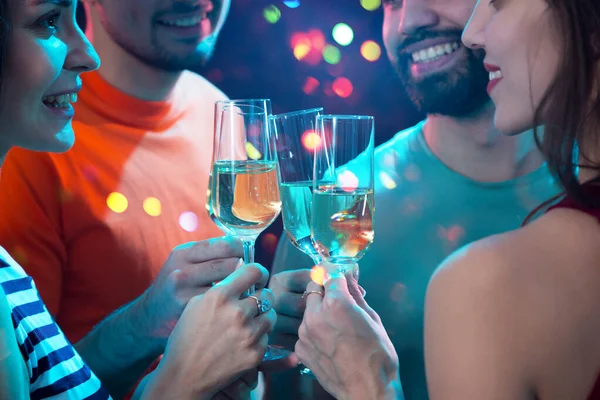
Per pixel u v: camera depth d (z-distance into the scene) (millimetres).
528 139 1900
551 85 973
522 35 1019
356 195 1171
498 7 1071
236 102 1312
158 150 2105
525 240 952
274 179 1295
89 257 2014
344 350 1169
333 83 2447
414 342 1931
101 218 1999
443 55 1860
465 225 1938
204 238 2203
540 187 1910
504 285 926
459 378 935
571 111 947
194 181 2184
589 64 937
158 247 2100
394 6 1928
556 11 954
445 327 962
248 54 2410
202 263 1522
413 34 1876
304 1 2398
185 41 2053
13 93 1132
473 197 1940
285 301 1554
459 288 955
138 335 1682
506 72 1060
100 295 2039
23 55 1116
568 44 941
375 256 1985
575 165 962
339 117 1173
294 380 1814
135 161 2057
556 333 903
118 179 2023
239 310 1251
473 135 1903
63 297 2027
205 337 1258
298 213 1299
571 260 914
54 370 1129
